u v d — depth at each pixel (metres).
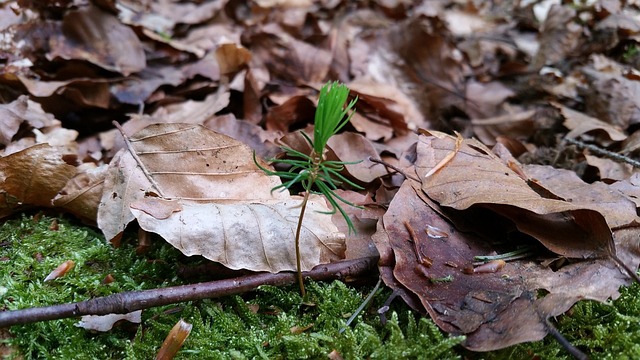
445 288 0.18
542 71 0.34
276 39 0.33
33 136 0.24
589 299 0.17
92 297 0.19
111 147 0.26
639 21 0.36
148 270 0.20
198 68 0.30
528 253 0.19
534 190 0.21
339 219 0.21
